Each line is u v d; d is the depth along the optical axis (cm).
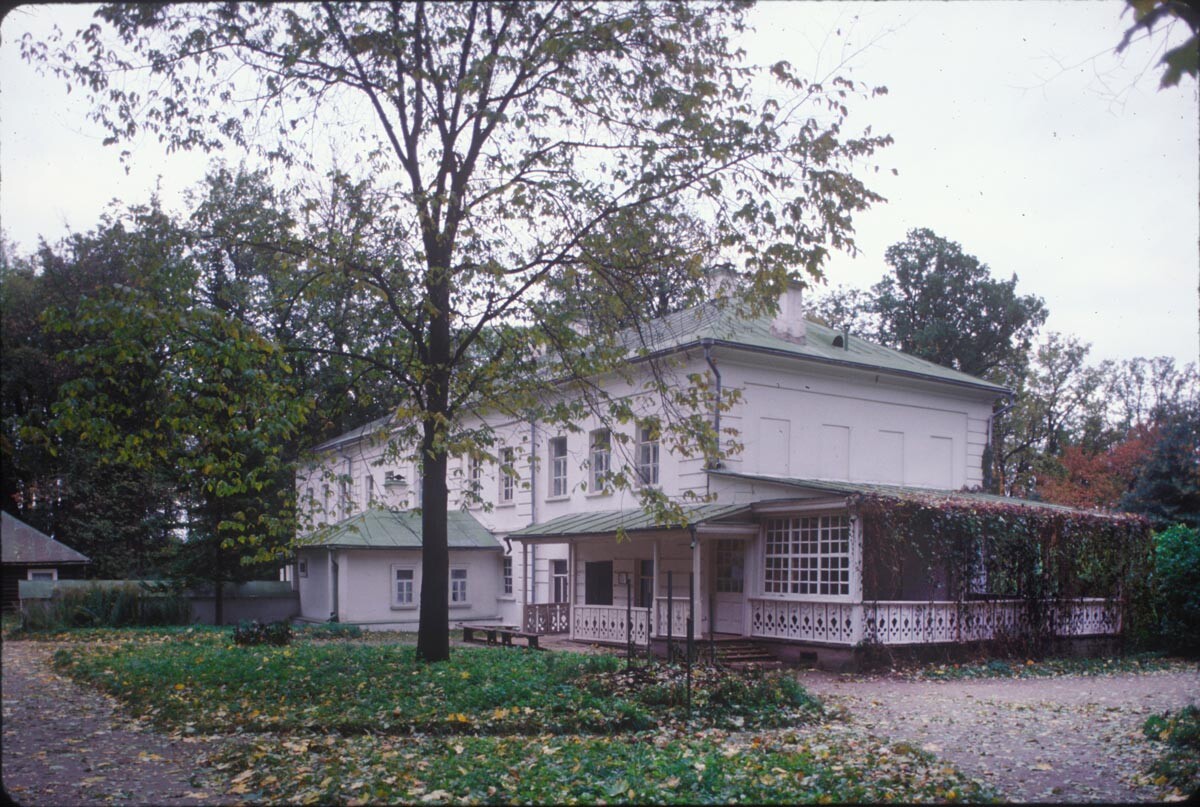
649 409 2272
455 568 2956
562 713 1063
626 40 1330
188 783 780
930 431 2588
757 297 1370
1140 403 5175
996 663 1895
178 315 1109
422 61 1364
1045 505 2336
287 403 1281
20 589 2861
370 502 1609
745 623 2052
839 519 1875
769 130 1296
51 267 2777
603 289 1484
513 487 2953
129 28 1227
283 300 1573
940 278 4419
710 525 1977
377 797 696
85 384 1142
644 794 685
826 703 1279
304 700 1166
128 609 2770
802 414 2319
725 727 1058
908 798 690
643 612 2116
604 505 2497
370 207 1429
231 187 1666
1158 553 2283
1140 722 1157
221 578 2906
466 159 1417
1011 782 796
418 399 1450
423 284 1402
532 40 1312
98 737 1004
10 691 1407
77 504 3644
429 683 1233
